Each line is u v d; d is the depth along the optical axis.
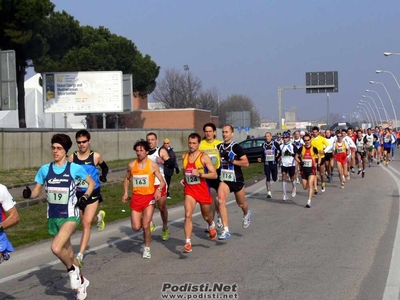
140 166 14.45
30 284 12.29
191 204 14.84
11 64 35.12
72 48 77.75
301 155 24.94
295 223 19.91
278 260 13.86
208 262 13.83
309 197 24.27
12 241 17.50
